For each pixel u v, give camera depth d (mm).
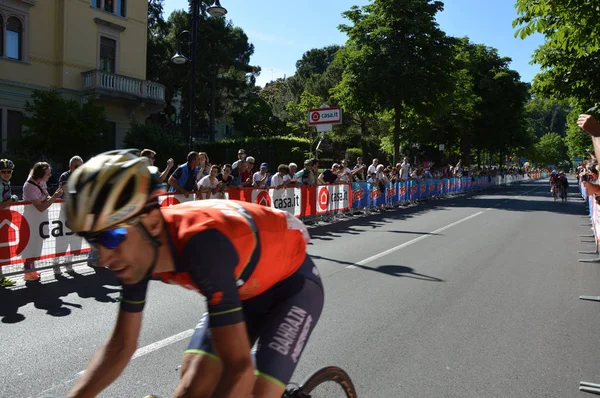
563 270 6734
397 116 23406
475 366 3459
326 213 12258
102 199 1125
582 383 3141
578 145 36250
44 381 3160
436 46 22969
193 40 14156
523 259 7477
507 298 5270
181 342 3820
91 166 1170
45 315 4551
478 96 35156
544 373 3359
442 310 4789
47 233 6008
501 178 43312
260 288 1700
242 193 9117
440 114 24922
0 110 19094
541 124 127188
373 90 23078
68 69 21094
